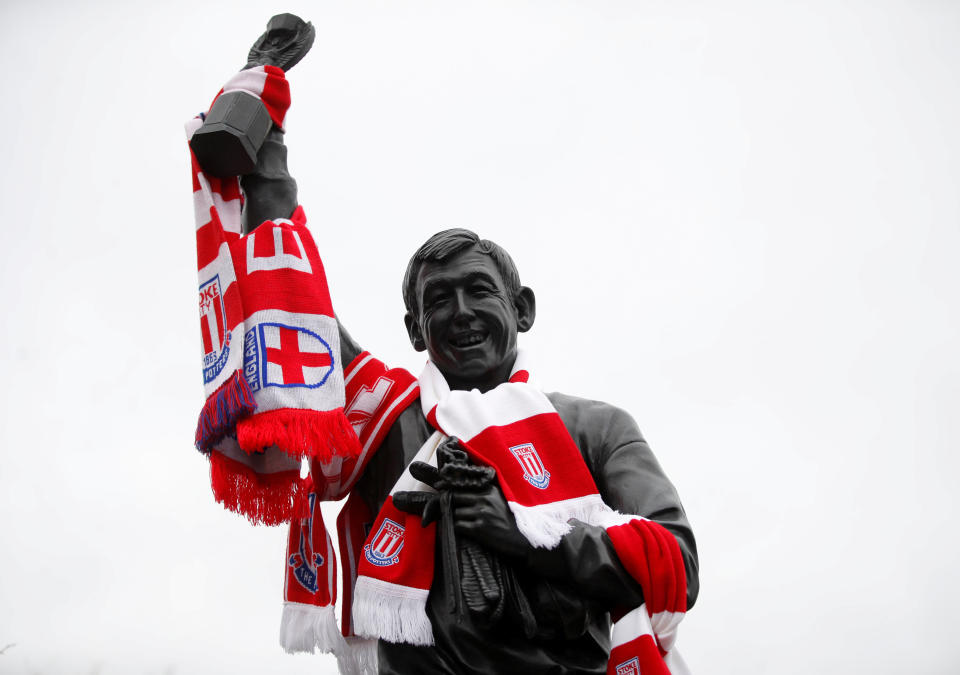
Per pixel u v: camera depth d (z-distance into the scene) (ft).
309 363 17.71
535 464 17.28
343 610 18.65
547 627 16.60
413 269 19.25
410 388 18.98
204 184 18.75
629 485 17.71
